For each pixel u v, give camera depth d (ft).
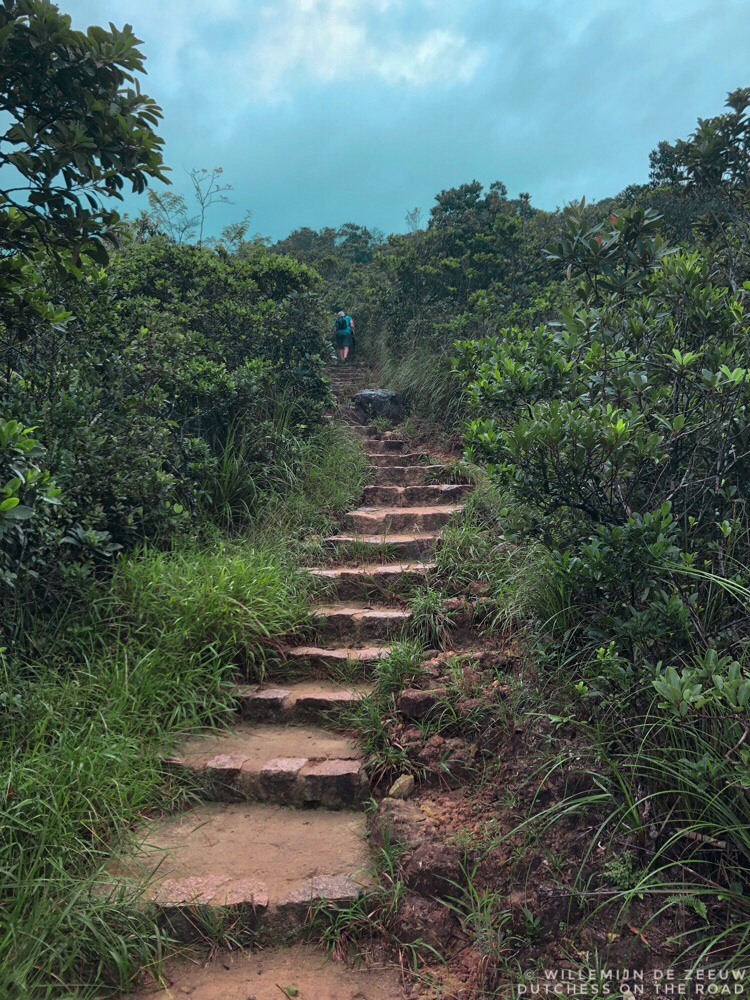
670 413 11.53
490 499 20.25
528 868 8.93
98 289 18.33
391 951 8.66
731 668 7.49
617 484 11.19
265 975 8.32
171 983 8.14
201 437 22.18
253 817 11.12
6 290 12.28
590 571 9.87
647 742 9.12
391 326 41.98
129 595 14.58
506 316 33.09
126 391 18.66
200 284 29.19
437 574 17.17
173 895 8.91
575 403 11.21
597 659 9.65
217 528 19.31
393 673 13.21
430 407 31.14
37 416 15.15
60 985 7.57
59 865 8.52
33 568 13.70
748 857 7.63
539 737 10.73
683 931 7.65
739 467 11.00
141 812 10.78
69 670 12.68
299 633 15.58
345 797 11.32
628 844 8.59
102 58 10.52
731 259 15.76
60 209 11.05
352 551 19.26
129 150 11.03
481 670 12.96
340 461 24.71
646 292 13.82
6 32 9.60
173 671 13.19
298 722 13.38
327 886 9.21
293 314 28.71
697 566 10.45
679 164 18.54
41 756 10.06
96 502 15.55
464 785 10.93
